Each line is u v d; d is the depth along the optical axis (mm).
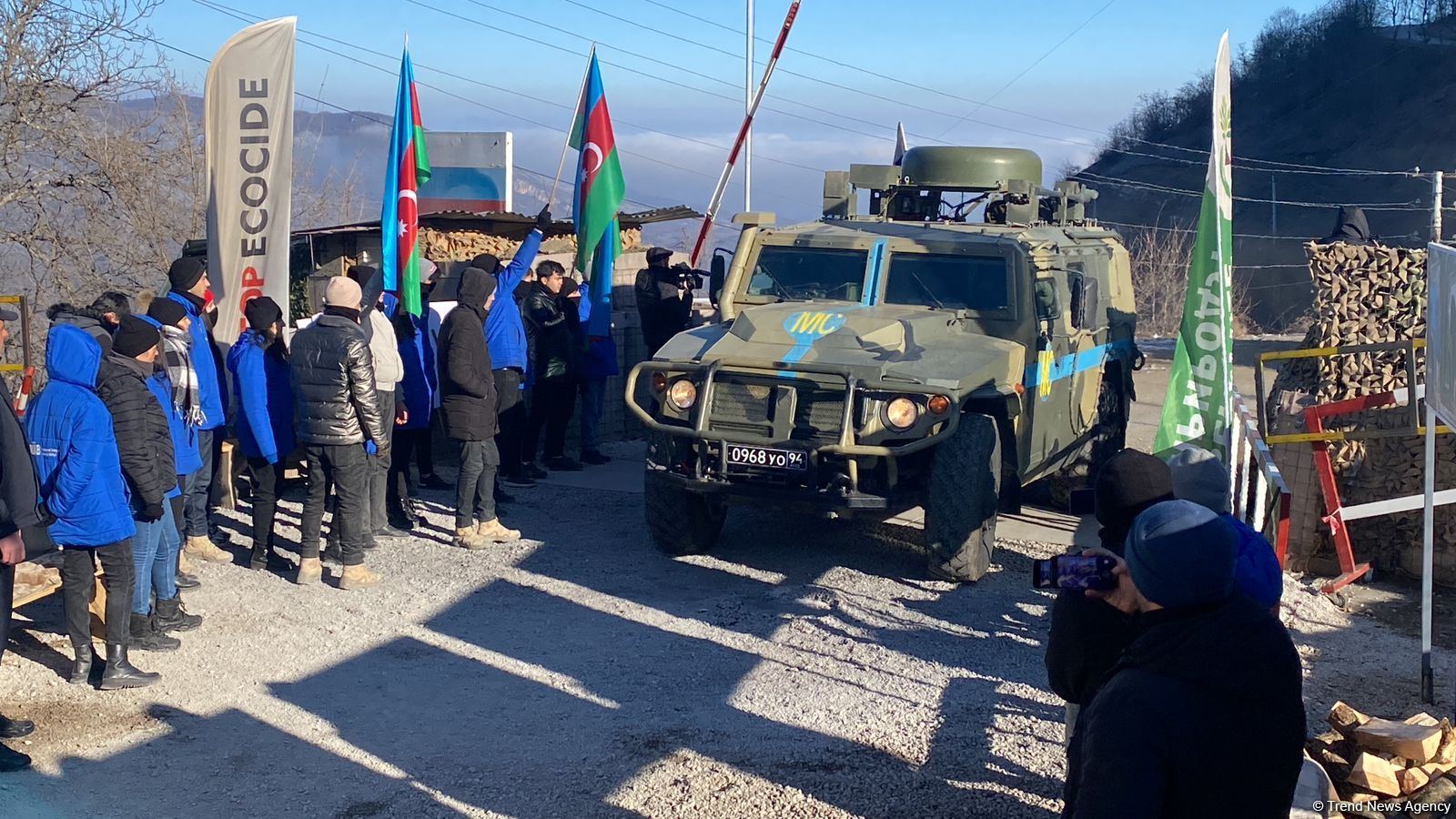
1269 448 8125
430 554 8289
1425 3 67375
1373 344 7344
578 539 8758
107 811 4523
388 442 8438
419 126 9492
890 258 8445
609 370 11578
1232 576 2521
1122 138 72312
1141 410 16484
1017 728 5359
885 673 6070
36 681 5820
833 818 4512
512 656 6305
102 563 5699
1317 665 6203
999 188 10125
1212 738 2426
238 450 9578
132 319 5871
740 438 7375
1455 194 50531
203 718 5438
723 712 5559
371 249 12000
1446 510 7660
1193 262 6523
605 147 10602
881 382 7168
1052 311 8508
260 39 8562
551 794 4711
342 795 4699
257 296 8734
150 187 17203
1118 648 3049
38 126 15648
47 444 5473
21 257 16344
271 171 8648
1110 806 2402
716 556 8312
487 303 8398
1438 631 6820
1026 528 9359
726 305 8594
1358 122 61156
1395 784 4172
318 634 6582
